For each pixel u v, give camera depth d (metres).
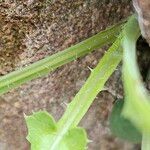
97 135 0.24
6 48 0.20
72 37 0.20
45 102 0.22
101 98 0.22
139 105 0.13
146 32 0.17
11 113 0.22
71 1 0.19
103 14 0.19
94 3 0.19
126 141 0.24
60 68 0.21
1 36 0.19
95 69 0.17
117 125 0.21
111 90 0.21
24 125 0.23
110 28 0.18
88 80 0.17
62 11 0.19
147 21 0.16
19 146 0.24
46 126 0.17
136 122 0.13
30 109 0.22
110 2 0.19
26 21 0.19
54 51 0.20
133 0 0.16
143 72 0.20
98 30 0.20
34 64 0.18
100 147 0.25
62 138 0.17
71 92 0.22
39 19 0.19
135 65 0.15
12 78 0.18
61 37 0.20
